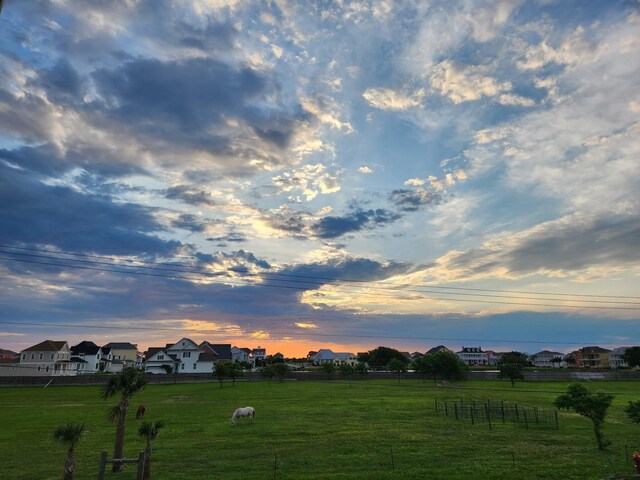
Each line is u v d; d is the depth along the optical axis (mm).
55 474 24812
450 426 39375
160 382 97500
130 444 32031
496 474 24000
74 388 81812
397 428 38000
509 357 135875
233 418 40062
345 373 111250
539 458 27703
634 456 24641
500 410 49688
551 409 51281
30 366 114250
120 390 26906
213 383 96438
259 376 111625
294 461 26797
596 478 23344
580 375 108938
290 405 54969
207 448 30312
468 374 110938
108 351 160250
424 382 101375
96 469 25859
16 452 30047
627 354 142375
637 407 32750
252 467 25453
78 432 21719
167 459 27359
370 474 23953
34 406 55750
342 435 34719
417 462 26562
